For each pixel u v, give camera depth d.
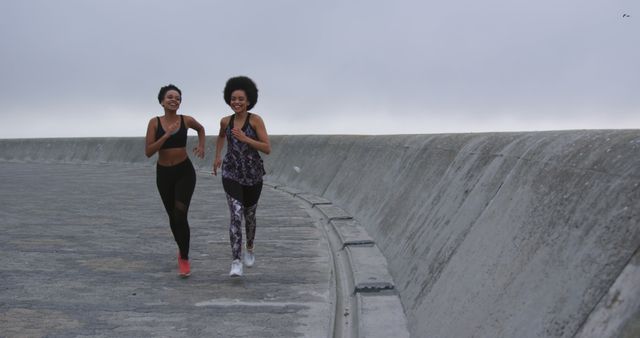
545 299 2.81
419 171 7.44
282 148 18.31
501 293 3.28
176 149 6.24
